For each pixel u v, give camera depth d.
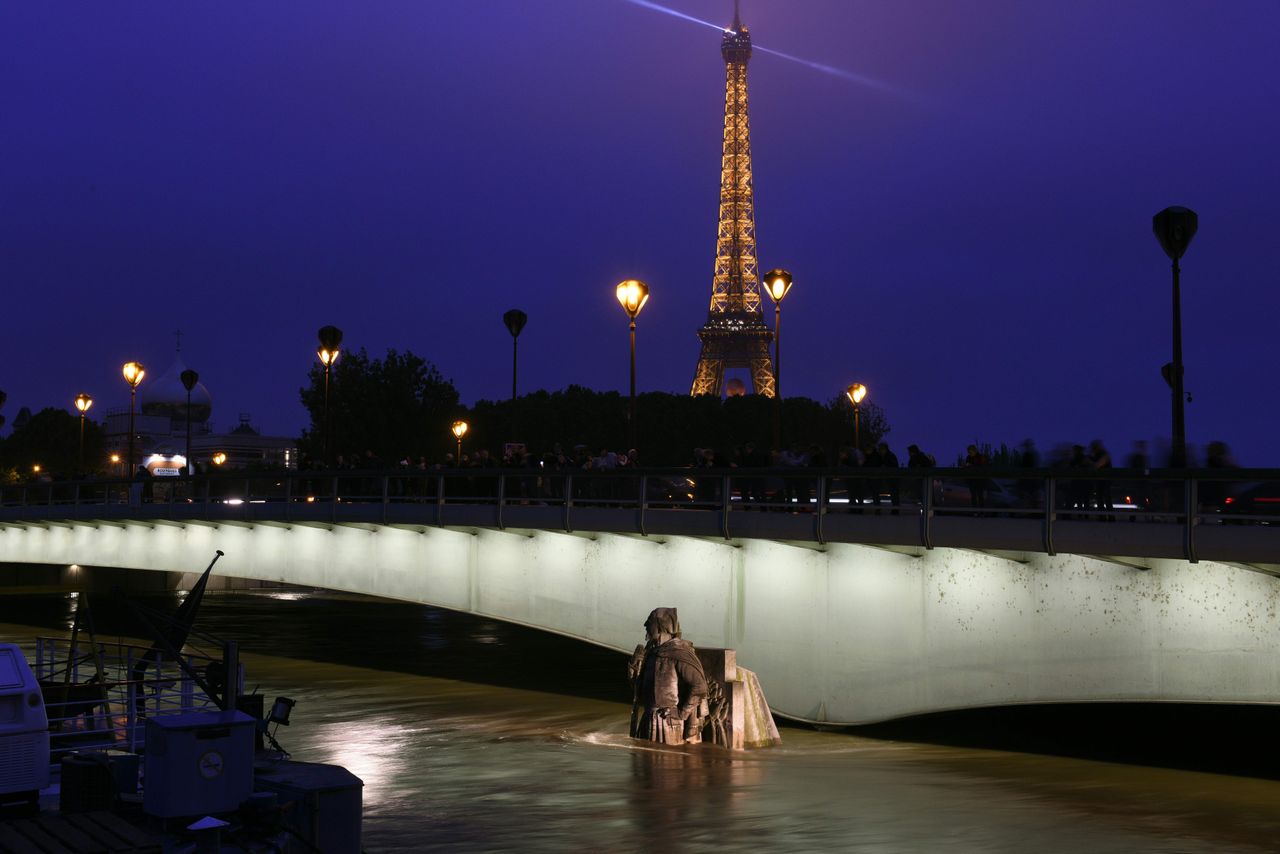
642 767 27.88
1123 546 23.80
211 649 55.69
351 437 106.81
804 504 28.95
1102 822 22.05
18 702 17.75
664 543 33.34
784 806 23.66
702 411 116.25
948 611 27.94
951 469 26.28
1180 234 26.08
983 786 25.48
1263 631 23.52
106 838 13.95
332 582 42.94
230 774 14.80
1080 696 25.80
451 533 38.94
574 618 35.34
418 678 46.56
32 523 56.75
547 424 114.88
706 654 30.95
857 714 29.41
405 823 22.92
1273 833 21.06
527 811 23.72
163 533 50.47
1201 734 32.72
